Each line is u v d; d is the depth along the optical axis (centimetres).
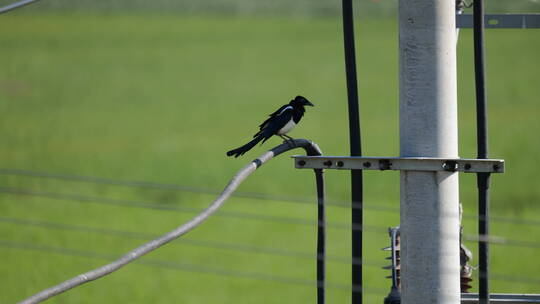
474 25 661
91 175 3709
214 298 1850
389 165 631
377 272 2077
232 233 2527
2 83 6425
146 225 2650
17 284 1892
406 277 628
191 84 6669
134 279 2028
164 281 2011
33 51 7519
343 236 2434
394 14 8675
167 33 8469
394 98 5812
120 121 5322
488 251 652
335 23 8975
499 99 5438
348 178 3419
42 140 4675
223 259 2238
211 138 4744
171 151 4331
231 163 3981
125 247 2339
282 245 2392
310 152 704
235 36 8431
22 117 5388
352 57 656
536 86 5788
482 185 642
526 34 7644
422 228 620
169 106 5884
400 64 637
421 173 620
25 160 4084
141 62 7369
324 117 5403
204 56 7638
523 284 1758
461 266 782
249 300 1839
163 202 3084
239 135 4831
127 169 3844
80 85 6506
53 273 2012
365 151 4091
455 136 634
